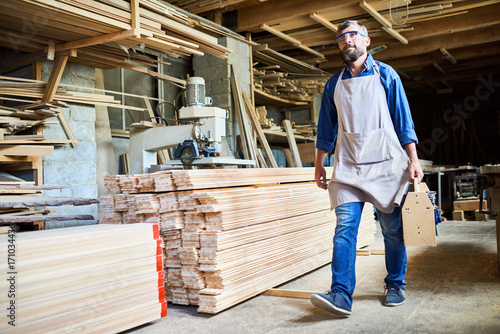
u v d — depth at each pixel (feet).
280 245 10.21
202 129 11.71
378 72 8.26
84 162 14.37
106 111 16.78
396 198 8.01
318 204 12.15
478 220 22.79
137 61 14.75
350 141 8.33
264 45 24.18
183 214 8.57
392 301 8.35
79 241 6.42
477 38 27.84
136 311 7.22
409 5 22.90
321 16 22.09
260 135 22.16
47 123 12.75
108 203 9.45
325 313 8.07
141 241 7.41
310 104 31.01
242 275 8.76
